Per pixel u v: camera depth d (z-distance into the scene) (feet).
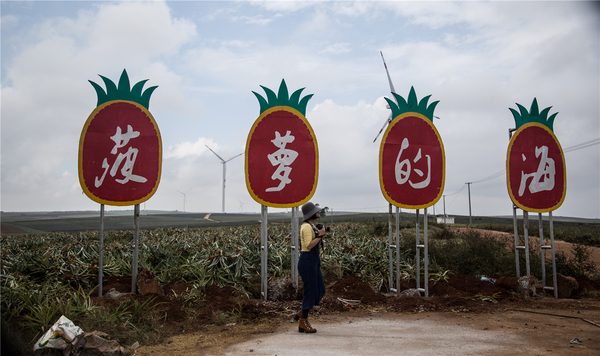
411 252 35.50
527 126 27.35
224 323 18.17
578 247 33.06
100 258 20.92
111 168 21.58
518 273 26.48
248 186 22.99
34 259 26.68
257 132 23.43
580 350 14.14
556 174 27.40
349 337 15.97
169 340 15.64
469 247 34.47
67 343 13.52
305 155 23.72
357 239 41.68
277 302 21.90
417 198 24.90
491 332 16.69
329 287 24.94
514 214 27.04
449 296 23.17
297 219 23.56
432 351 14.07
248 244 33.12
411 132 25.09
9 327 14.65
